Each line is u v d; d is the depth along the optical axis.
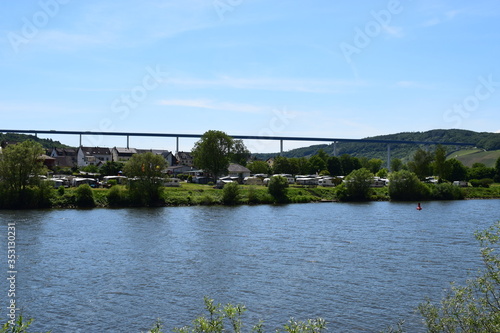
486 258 23.16
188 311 37.25
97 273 47.84
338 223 83.50
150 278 46.16
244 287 43.28
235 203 119.56
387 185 146.62
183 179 169.75
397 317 35.88
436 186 142.75
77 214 93.25
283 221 85.94
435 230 75.06
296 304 38.75
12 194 100.12
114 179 137.38
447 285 43.56
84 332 33.25
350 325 34.41
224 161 162.38
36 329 33.69
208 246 61.59
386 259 54.03
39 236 67.12
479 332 22.27
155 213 96.88
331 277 46.50
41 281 44.84
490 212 102.44
